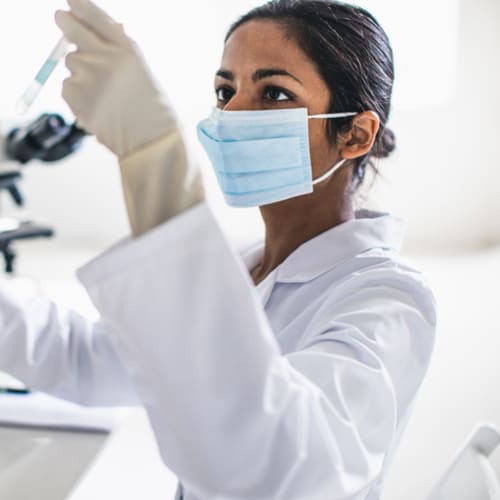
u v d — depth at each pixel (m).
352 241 1.03
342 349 0.75
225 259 0.60
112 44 0.64
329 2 1.01
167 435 0.61
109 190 5.43
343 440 0.66
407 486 2.05
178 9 4.95
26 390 1.79
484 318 3.60
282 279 1.04
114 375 1.01
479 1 4.88
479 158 5.15
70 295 3.99
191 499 0.98
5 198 5.30
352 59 1.01
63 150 1.98
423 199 5.28
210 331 0.60
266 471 0.60
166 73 5.09
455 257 4.93
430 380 2.84
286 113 1.00
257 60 1.00
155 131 0.62
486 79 5.00
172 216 0.62
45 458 1.59
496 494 0.88
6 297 0.95
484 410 2.55
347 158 1.06
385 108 1.09
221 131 1.04
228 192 1.11
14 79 4.91
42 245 5.50
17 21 4.82
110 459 1.58
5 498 1.44
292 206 1.09
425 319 0.85
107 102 0.63
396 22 4.85
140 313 0.61
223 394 0.60
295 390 0.62
